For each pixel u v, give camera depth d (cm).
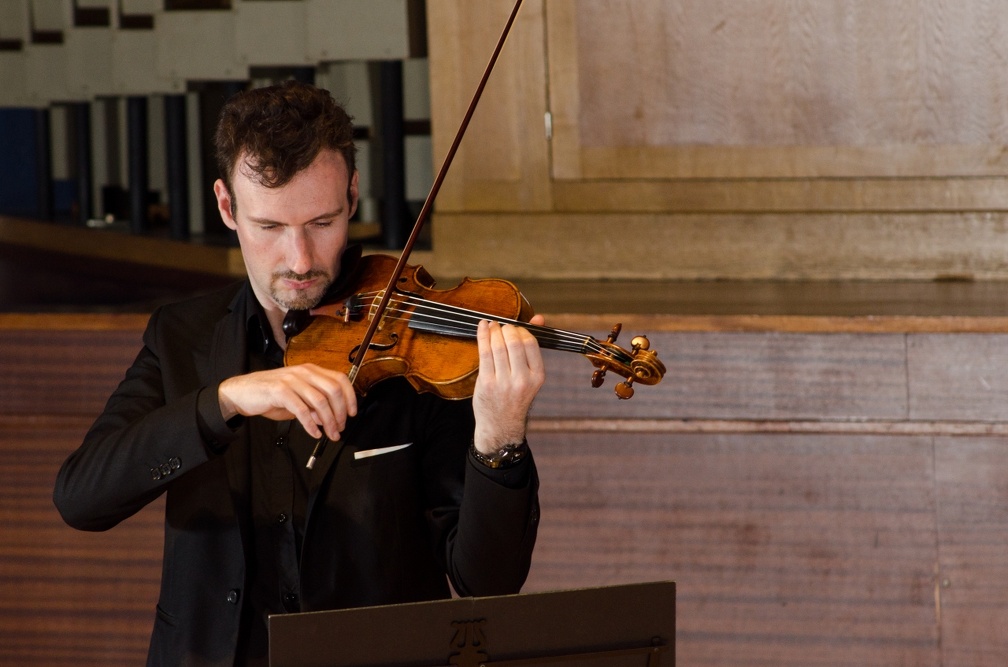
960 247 809
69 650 753
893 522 686
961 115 793
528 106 829
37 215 1116
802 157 809
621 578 707
